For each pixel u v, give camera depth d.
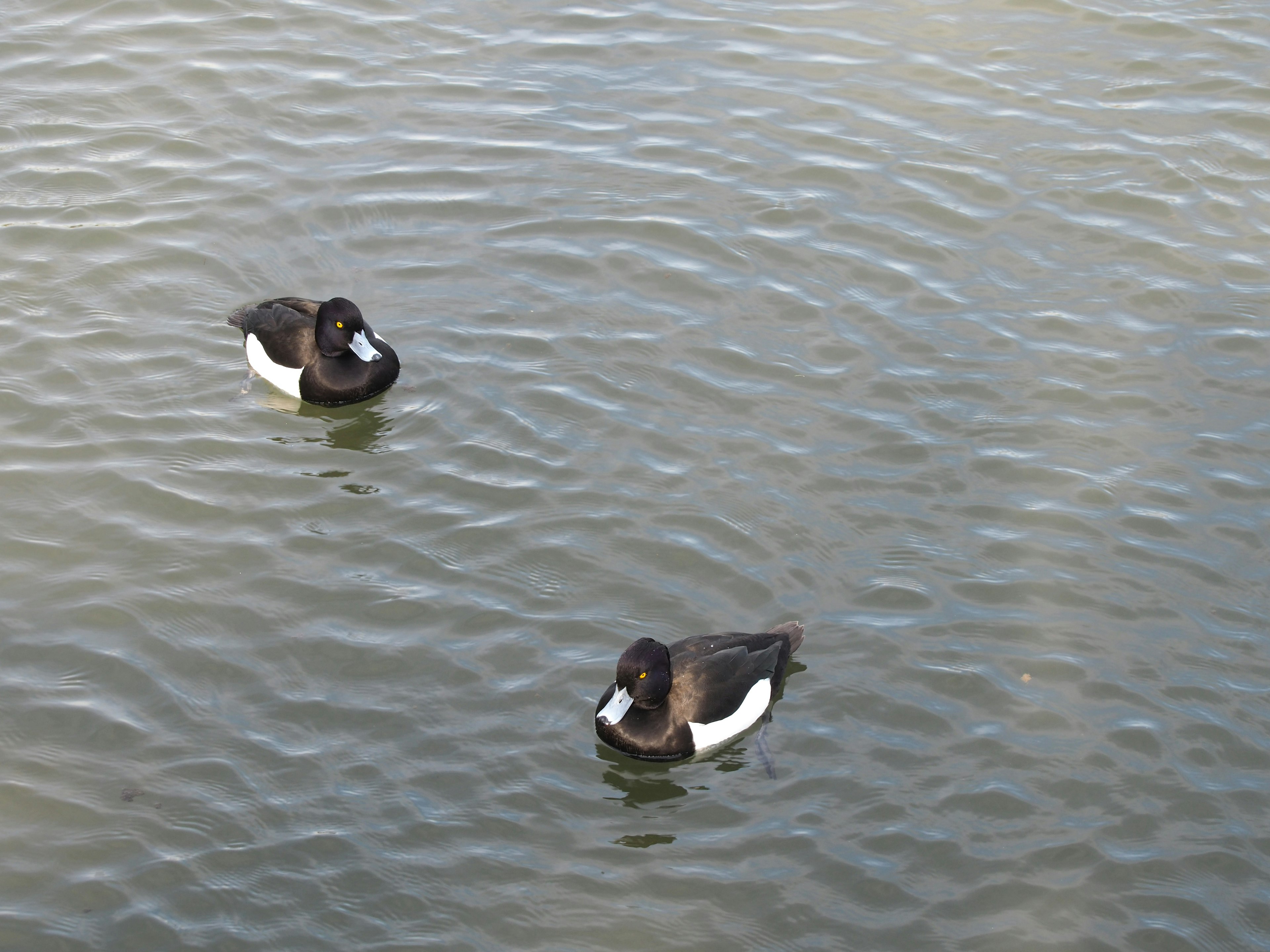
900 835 9.38
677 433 12.94
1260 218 15.99
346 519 11.98
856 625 11.02
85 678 10.27
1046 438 12.98
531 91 18.06
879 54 18.98
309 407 13.37
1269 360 14.00
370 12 19.78
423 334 14.16
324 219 15.73
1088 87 18.27
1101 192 16.34
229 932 8.49
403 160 16.70
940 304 14.66
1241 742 10.07
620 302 14.62
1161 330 14.38
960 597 11.29
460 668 10.52
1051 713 10.29
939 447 12.84
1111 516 12.12
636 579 11.39
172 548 11.55
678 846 9.30
